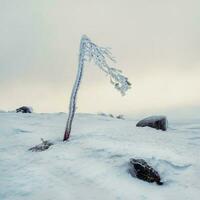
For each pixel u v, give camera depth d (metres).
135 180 11.48
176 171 12.28
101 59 16.75
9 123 21.42
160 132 19.47
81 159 13.12
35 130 19.56
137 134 17.98
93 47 16.80
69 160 13.09
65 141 16.14
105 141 15.46
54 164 12.79
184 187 11.09
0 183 11.11
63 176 11.66
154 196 10.36
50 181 11.20
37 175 11.71
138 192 10.55
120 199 10.05
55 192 10.41
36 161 13.31
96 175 11.62
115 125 21.55
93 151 13.93
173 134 19.25
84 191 10.52
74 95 16.64
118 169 12.14
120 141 15.62
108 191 10.52
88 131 18.86
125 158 12.88
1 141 17.22
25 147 15.84
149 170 11.67
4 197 10.09
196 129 23.17
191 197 10.40
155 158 12.83
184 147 15.57
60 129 19.84
